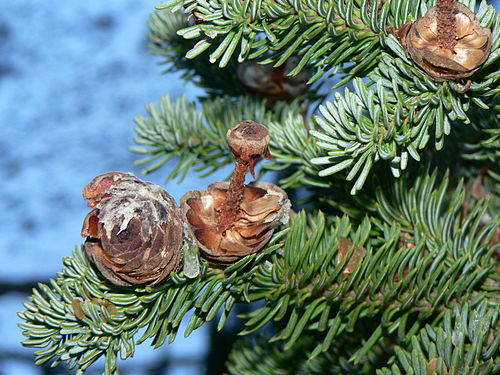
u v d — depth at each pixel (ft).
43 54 4.62
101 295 2.00
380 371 2.11
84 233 1.88
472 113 2.38
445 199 2.51
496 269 2.48
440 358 2.06
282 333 2.19
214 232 1.98
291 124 2.44
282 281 2.12
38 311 2.01
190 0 1.94
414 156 1.97
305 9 2.04
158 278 1.92
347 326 2.20
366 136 1.95
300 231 2.13
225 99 2.70
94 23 4.65
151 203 1.89
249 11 1.98
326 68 2.10
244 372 2.68
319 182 2.38
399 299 2.20
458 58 1.95
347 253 2.13
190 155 2.70
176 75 4.66
